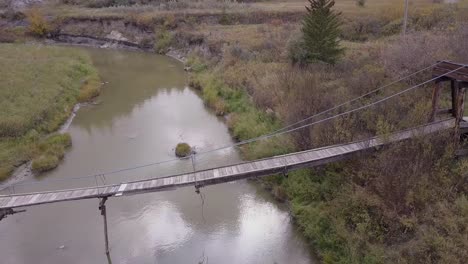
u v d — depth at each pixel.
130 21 58.59
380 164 16.77
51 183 22.31
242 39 43.28
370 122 20.50
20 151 24.62
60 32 60.47
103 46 57.75
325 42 30.03
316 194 18.86
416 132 17.41
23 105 29.41
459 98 17.19
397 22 39.81
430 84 23.05
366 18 42.59
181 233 18.38
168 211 19.92
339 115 19.23
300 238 17.67
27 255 17.11
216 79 36.16
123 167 23.91
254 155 23.19
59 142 26.41
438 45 26.09
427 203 15.22
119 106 33.88
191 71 43.16
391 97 19.75
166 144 26.75
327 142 19.92
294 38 33.56
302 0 64.50
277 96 26.38
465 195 15.52
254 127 25.86
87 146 26.75
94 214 19.80
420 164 16.03
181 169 23.50
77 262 16.73
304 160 17.36
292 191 20.00
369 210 16.36
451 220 14.06
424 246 13.74
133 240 17.98
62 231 18.61
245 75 33.31
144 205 20.41
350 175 18.08
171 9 61.31
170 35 53.72
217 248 17.42
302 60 30.69
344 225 16.34
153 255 17.11
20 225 19.00
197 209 20.02
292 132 21.62
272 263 16.42
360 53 32.69
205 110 32.50
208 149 25.75
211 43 44.81
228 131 28.28
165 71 44.22
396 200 15.73
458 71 16.83
